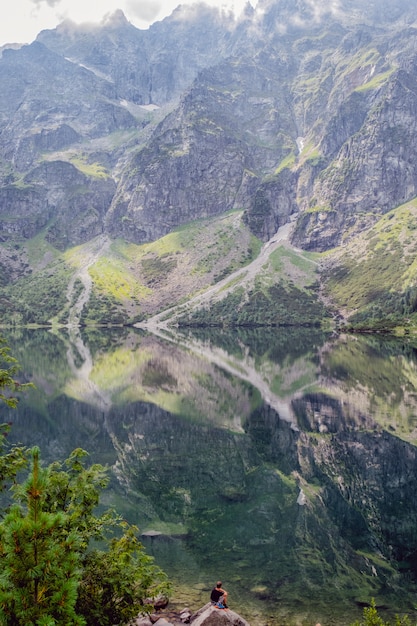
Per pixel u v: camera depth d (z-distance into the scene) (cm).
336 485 5872
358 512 5059
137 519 4884
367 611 2592
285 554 4125
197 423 9244
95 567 2283
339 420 9044
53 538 1672
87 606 2164
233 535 4503
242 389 12669
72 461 2983
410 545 4309
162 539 4412
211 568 3838
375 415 9294
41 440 8081
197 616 2902
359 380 13250
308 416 9469
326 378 13750
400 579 3697
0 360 3033
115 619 2236
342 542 4350
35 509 1589
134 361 18488
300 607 3247
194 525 4756
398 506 5219
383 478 6088
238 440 8031
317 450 7319
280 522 4825
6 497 4878
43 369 16288
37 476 1641
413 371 14512
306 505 5278
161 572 2464
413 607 3278
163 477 6247
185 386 13212
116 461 6938
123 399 11538
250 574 3741
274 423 9094
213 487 5872
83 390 12688
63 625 1480
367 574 3766
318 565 3912
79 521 2394
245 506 5244
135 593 2300
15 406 2967
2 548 1538
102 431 8712
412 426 8450
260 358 18938
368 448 7319
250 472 6419
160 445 7794
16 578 1517
